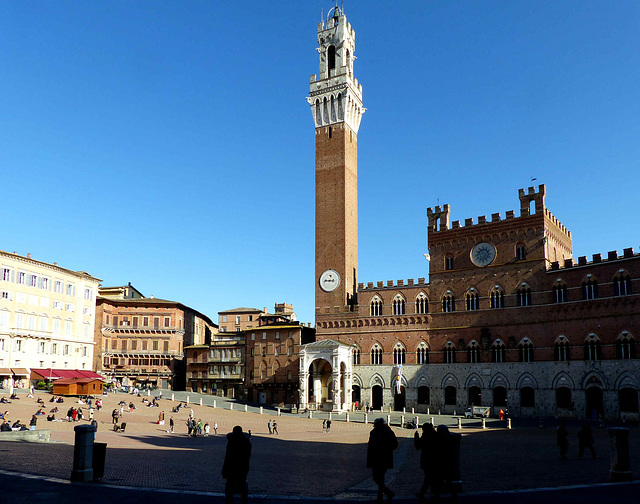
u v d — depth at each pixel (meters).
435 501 23.03
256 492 26.42
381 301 123.00
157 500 22.80
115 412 84.31
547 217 107.31
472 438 68.94
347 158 135.75
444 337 114.12
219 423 93.06
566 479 29.73
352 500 24.14
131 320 149.50
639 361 87.12
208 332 190.75
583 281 96.50
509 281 107.62
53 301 124.69
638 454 42.12
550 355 99.50
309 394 124.81
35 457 35.09
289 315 164.62
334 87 137.12
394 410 117.25
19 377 114.62
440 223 119.38
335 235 131.75
